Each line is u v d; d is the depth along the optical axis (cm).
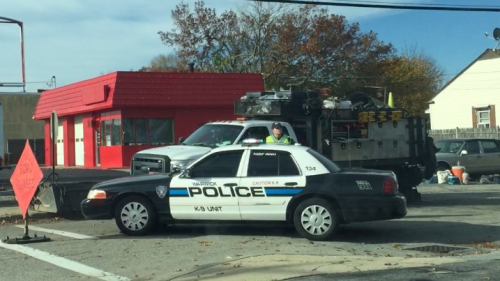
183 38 4706
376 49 4647
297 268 844
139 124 2834
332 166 1094
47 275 830
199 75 2894
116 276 820
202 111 2917
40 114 3597
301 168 1068
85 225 1318
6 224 1356
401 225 1280
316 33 4406
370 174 1067
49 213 1447
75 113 3200
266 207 1067
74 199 1424
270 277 796
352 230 1209
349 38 4516
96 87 2894
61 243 1067
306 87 4434
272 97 1573
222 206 1081
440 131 3703
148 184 1119
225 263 877
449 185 2336
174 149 1362
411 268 852
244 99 1585
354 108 1617
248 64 4550
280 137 1327
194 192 1091
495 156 2597
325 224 1059
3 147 1995
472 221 1345
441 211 1543
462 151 2553
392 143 1694
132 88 2775
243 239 1092
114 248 1014
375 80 4709
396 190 1075
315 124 1567
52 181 1456
